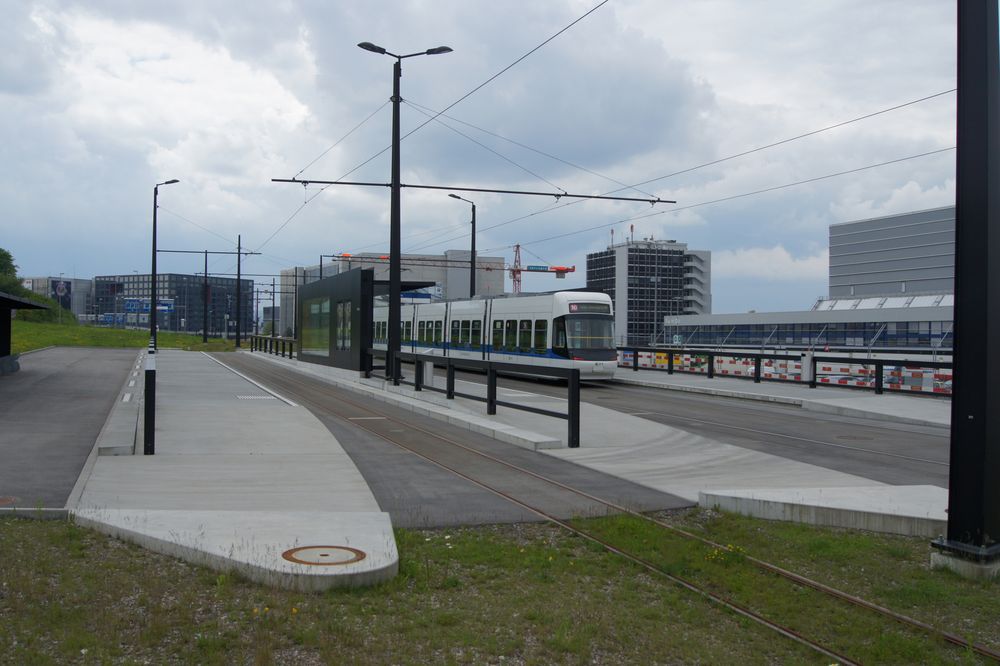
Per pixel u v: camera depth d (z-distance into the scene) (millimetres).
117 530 7918
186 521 8297
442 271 106125
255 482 11062
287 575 6562
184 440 14664
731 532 9055
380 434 16188
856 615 6613
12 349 45875
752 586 7277
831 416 20969
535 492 10891
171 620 5812
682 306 127875
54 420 16219
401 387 23938
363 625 5977
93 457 12375
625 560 7980
